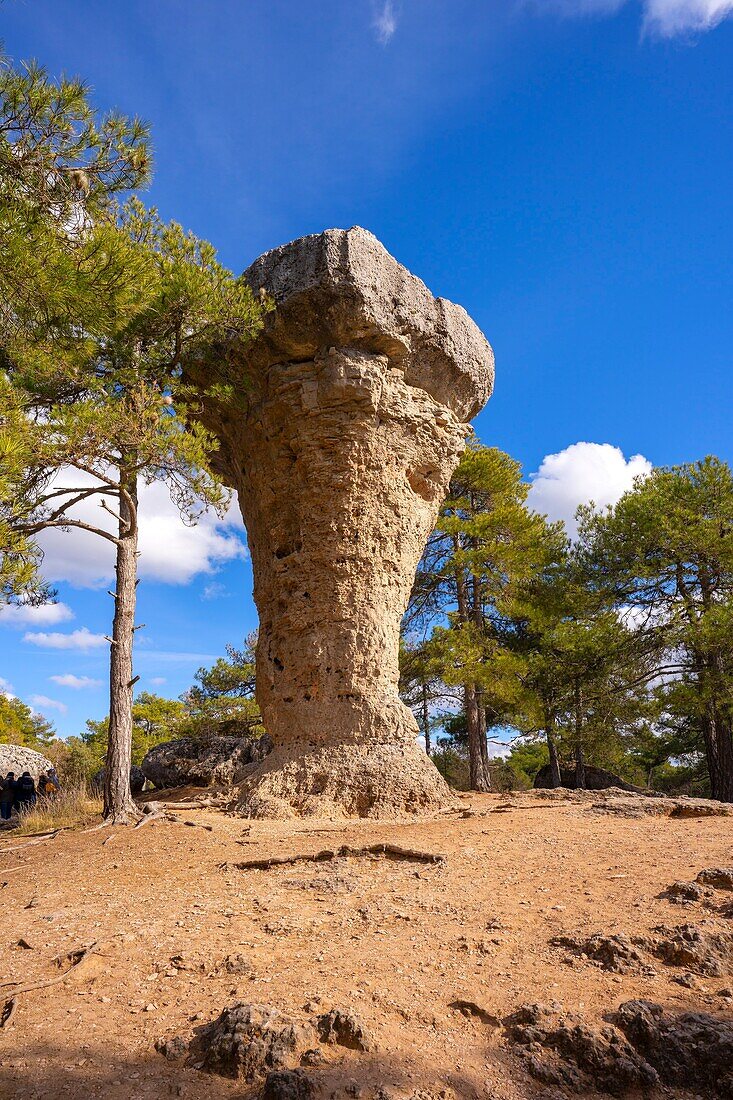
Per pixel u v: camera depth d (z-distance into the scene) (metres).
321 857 7.12
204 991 3.86
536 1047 3.18
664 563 19.42
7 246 7.00
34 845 8.63
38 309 7.98
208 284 10.20
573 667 20.61
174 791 14.55
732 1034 3.11
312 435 11.25
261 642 12.09
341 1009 3.43
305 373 11.23
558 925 4.75
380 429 11.47
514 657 18.86
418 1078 2.97
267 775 10.64
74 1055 3.17
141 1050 3.24
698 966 3.96
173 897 5.84
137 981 4.03
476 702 19.75
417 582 21.22
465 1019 3.51
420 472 12.34
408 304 11.48
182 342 11.14
